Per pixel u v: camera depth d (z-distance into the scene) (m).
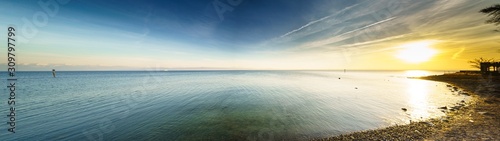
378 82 48.75
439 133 8.70
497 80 31.77
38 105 20.72
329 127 11.33
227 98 24.19
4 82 51.31
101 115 15.94
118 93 29.48
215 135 10.65
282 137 9.99
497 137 7.61
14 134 11.75
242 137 10.24
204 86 40.47
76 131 12.19
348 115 14.16
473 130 8.69
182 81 57.06
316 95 25.83
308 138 9.62
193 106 19.33
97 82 54.47
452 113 12.85
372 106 17.39
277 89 33.88
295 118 13.88
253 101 21.84
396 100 20.38
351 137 9.12
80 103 21.67
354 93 27.34
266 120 13.59
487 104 15.00
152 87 38.62
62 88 37.19
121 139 10.55
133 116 15.38
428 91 27.33
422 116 12.73
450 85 34.22
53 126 13.18
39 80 63.28
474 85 30.22
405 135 8.81
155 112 16.77
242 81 56.00
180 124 12.93
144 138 10.55
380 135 9.12
